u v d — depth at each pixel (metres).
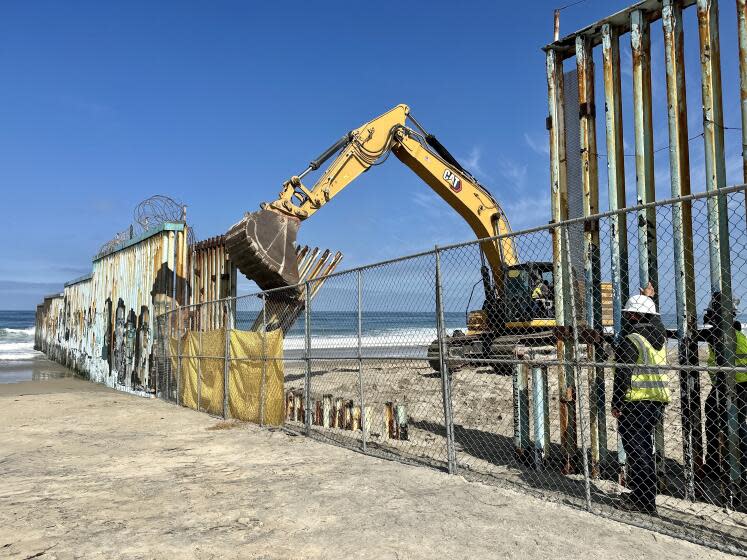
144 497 5.87
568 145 6.71
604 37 6.20
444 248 6.47
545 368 6.69
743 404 5.17
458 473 6.54
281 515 5.21
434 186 15.13
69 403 14.05
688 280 5.50
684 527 4.77
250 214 13.10
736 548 4.24
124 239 20.23
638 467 5.16
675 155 5.52
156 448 8.47
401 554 4.27
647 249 5.82
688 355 5.46
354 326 8.80
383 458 7.41
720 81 5.35
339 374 17.28
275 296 13.61
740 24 5.10
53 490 6.19
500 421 10.17
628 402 5.24
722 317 5.17
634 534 4.62
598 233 6.40
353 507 5.38
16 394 17.39
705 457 5.73
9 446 8.77
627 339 5.29
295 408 11.04
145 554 4.36
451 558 4.19
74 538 4.71
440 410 11.46
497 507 5.32
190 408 13.05
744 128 5.03
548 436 6.71
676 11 5.61
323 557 4.26
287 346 13.59
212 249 15.80
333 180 14.39
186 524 5.02
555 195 6.63
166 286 16.28
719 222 5.22
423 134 15.84
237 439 9.05
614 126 6.16
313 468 6.97
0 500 5.82
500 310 12.65
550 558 4.16
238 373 11.01
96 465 7.39
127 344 18.52
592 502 5.41
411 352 19.95
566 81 6.84
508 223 15.40
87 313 24.84
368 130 14.89
